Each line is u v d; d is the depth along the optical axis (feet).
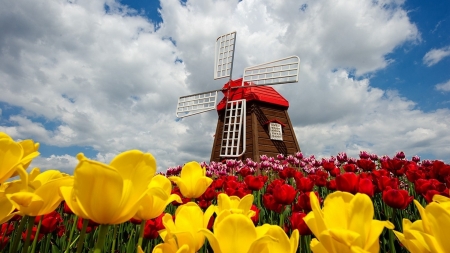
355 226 2.62
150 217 3.87
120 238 9.71
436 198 3.23
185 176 6.67
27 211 3.17
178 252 2.68
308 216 2.88
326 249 2.57
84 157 2.60
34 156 3.49
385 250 7.84
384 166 16.17
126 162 2.80
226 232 2.60
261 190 17.02
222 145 69.67
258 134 67.56
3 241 7.48
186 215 3.33
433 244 2.42
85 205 2.63
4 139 3.05
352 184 8.48
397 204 7.76
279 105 73.97
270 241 2.56
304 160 33.32
